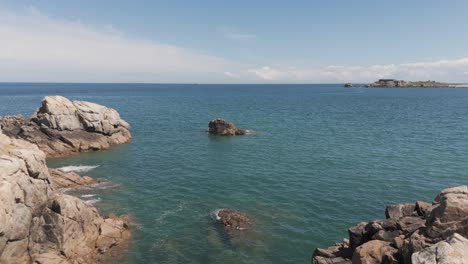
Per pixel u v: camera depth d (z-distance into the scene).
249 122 98.31
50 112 58.75
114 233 28.61
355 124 92.19
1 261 22.84
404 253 16.23
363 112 123.62
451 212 16.12
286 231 29.59
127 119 103.44
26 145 31.55
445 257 13.04
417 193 38.00
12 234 23.56
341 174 45.09
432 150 57.94
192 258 25.70
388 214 22.31
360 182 41.78
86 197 37.53
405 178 43.00
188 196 37.97
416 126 86.19
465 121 93.56
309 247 27.09
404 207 22.20
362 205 34.91
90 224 27.95
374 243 18.19
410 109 132.00
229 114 119.88
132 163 52.19
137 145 65.62
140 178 44.59
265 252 26.41
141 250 26.78
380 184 40.94
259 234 29.09
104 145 62.25
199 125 92.38
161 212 33.72
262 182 42.41
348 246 22.17
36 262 23.25
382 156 54.28
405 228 18.98
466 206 16.06
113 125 67.19
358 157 53.94
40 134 57.56
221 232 29.56
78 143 59.25
